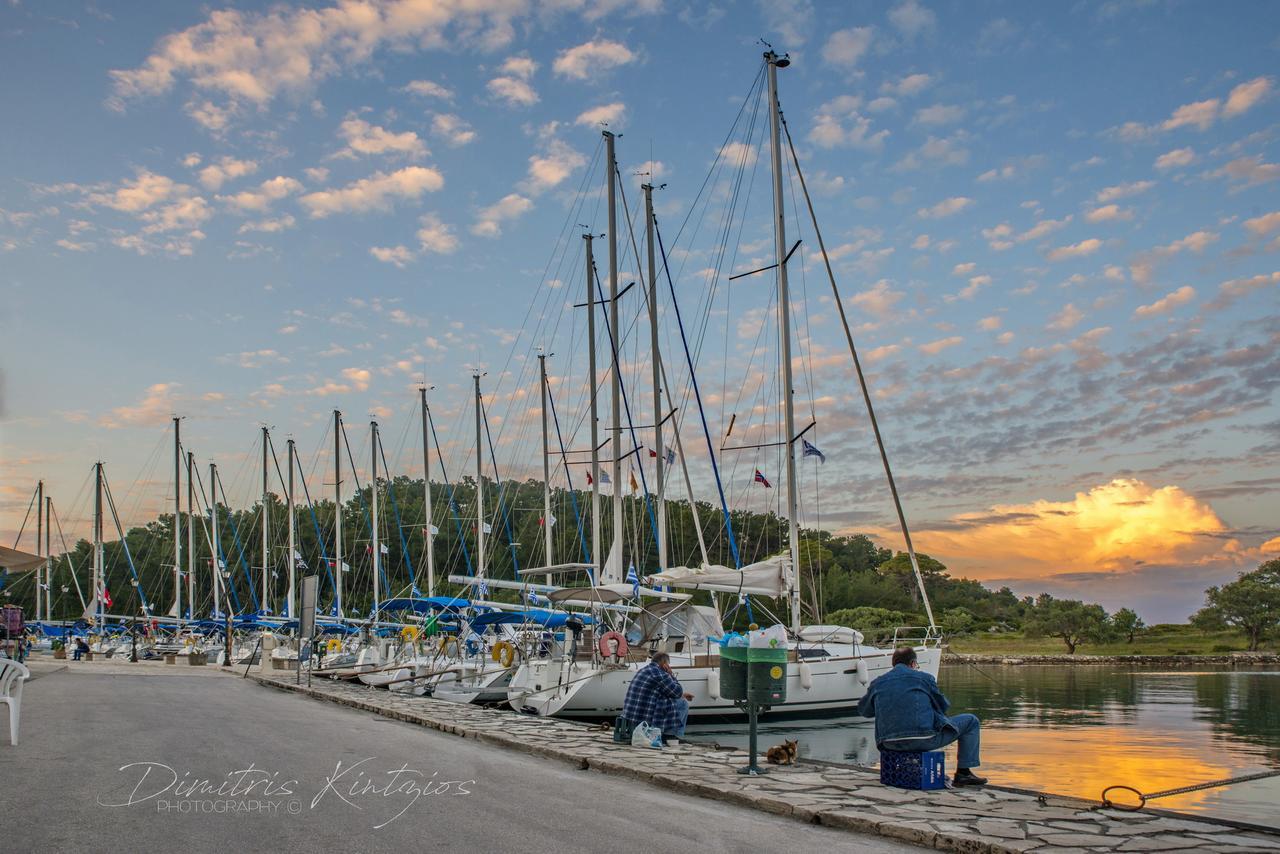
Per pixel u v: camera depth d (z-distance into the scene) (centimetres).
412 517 8625
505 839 726
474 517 6562
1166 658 8444
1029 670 7462
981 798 928
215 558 7625
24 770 959
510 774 1077
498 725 1552
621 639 2378
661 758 1186
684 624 2728
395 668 2881
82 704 1752
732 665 1134
